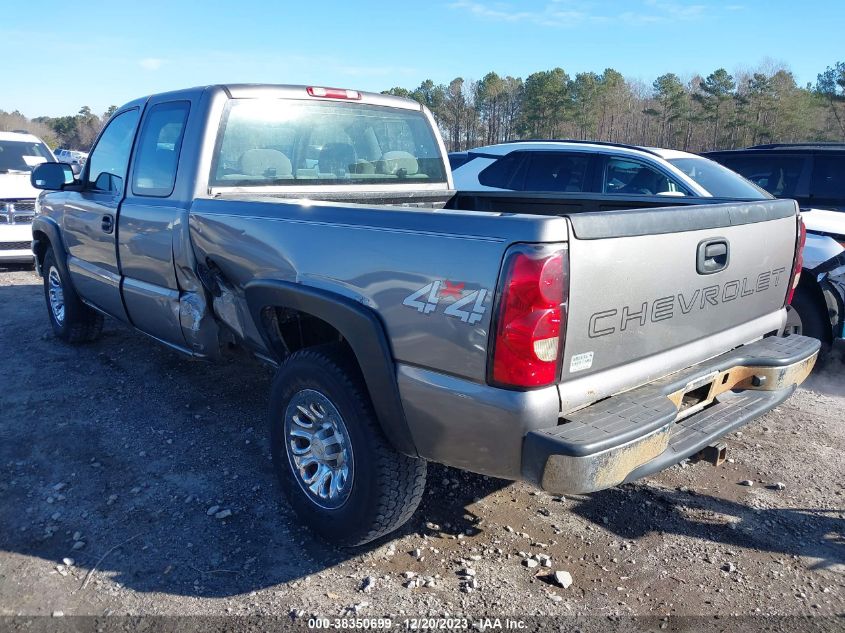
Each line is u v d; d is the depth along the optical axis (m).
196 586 2.97
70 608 2.83
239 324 3.85
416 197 4.91
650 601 2.91
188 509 3.56
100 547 3.24
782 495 3.81
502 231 2.46
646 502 3.70
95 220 4.99
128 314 4.87
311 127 4.46
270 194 4.22
